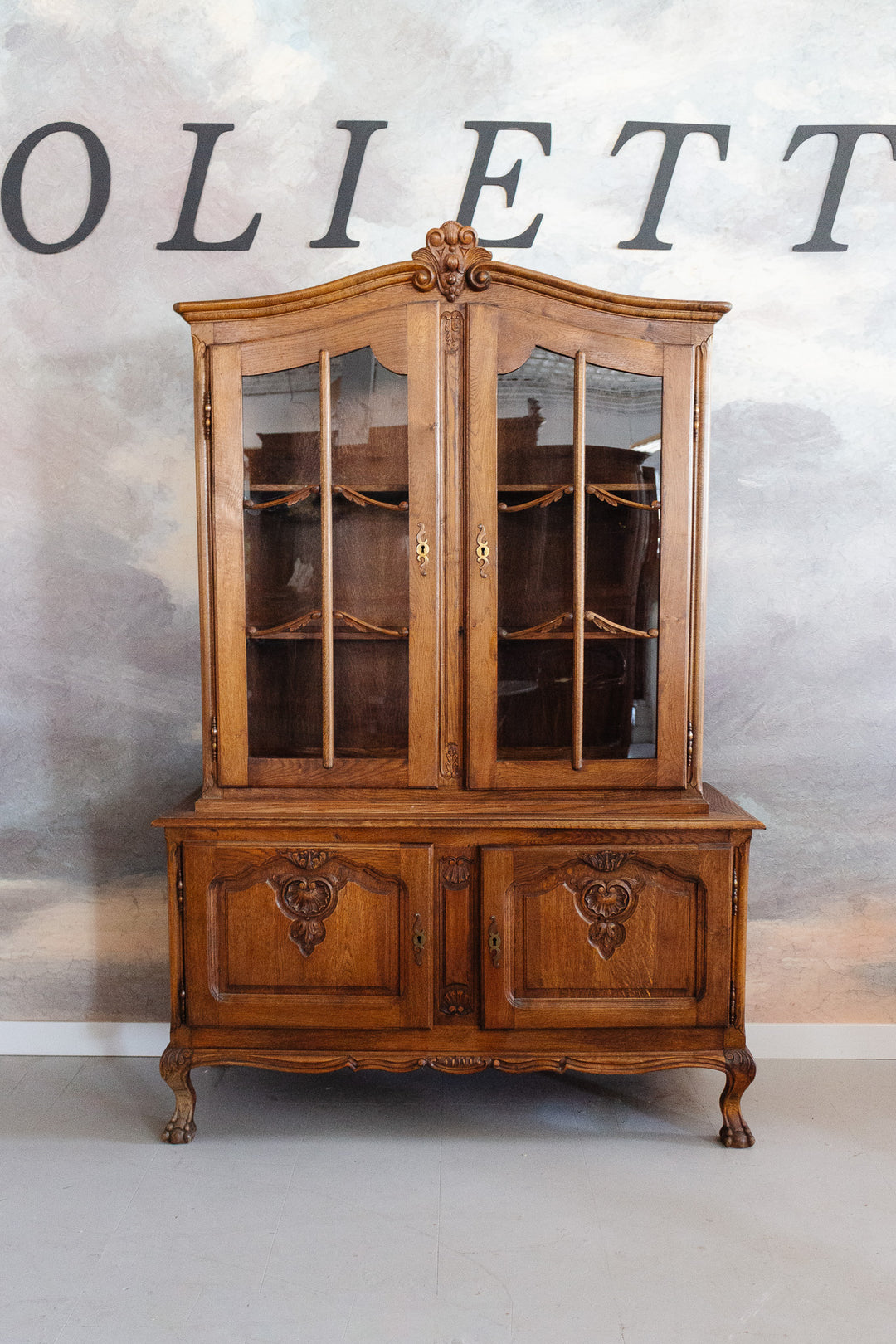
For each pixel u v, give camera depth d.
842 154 2.37
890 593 2.47
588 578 2.03
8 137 2.39
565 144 2.38
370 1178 1.99
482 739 2.05
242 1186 1.96
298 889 2.04
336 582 2.04
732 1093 2.10
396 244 2.41
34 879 2.55
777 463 2.45
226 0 2.35
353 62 2.37
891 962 2.54
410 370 1.97
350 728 2.07
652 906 2.04
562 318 1.97
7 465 2.46
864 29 2.34
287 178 2.40
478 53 2.36
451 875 2.03
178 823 2.01
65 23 2.37
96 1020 2.57
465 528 2.02
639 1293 1.66
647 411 2.00
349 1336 1.56
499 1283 1.68
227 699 2.06
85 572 2.48
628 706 2.06
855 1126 2.20
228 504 2.02
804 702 2.51
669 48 2.36
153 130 2.39
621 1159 2.06
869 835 2.53
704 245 2.40
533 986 2.06
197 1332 1.57
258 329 1.99
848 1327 1.59
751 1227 1.83
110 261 2.42
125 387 2.44
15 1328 1.58
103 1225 1.84
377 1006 2.05
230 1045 2.08
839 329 2.41
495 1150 2.10
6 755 2.52
